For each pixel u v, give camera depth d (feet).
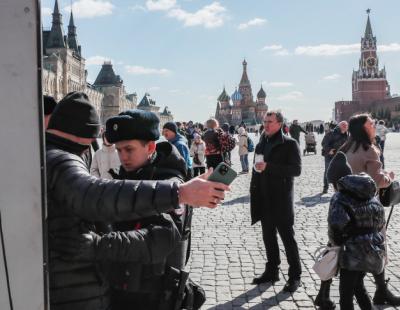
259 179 20.04
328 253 13.78
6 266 5.55
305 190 48.80
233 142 45.60
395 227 30.50
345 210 13.51
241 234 29.55
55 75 304.30
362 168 16.21
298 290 19.29
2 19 5.42
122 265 7.81
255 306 17.72
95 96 412.16
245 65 651.25
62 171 6.37
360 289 14.61
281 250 25.43
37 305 5.61
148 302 8.00
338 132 44.50
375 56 569.64
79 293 6.88
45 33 328.49
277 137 19.48
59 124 6.98
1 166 5.48
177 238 7.68
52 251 6.64
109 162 22.18
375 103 542.16
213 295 18.90
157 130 8.64
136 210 5.98
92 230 7.29
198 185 6.08
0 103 5.46
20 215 5.54
